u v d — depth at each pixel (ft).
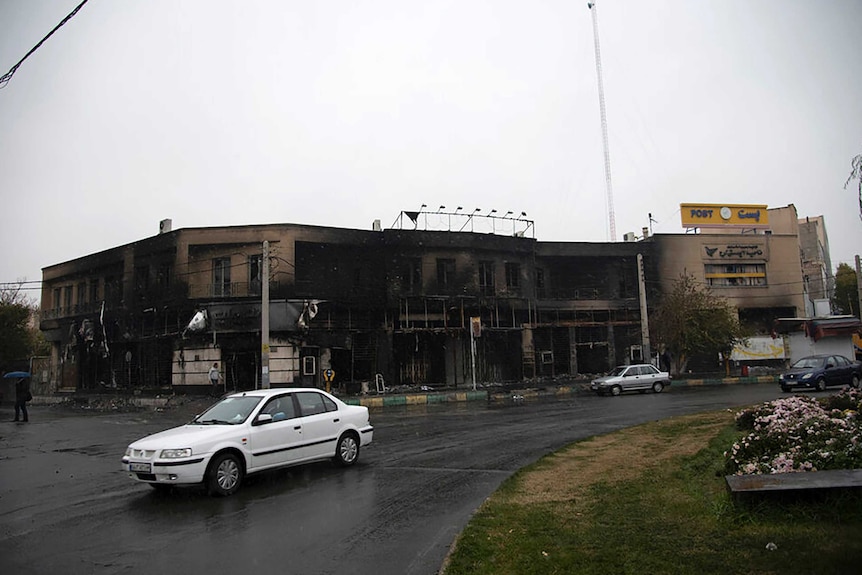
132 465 30.32
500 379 124.36
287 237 108.58
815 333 138.51
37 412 95.14
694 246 147.95
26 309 140.67
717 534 19.74
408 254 117.08
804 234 232.32
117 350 124.36
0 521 26.76
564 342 136.98
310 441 35.70
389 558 20.63
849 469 23.38
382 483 33.09
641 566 17.43
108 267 129.90
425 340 118.52
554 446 45.06
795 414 38.17
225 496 30.71
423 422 64.44
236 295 108.17
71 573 19.90
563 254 138.51
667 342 127.44
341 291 111.96
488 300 120.98
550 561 18.49
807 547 17.62
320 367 107.14
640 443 42.80
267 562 20.51
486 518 24.06
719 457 34.24
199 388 105.60
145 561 20.90
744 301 149.07
